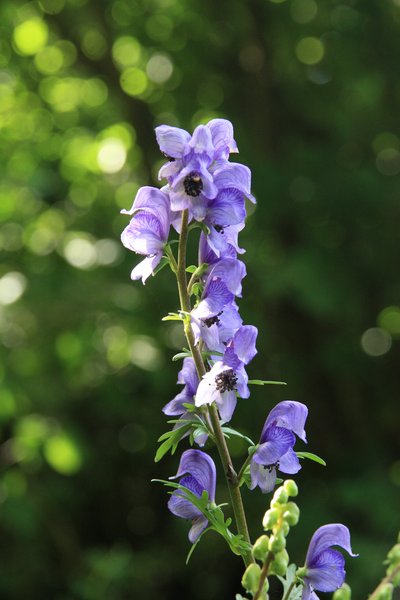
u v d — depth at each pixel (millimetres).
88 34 15305
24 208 15078
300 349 14523
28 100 15867
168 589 14781
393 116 14461
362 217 14055
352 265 13922
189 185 3883
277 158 14492
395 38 14211
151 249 4098
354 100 14570
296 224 14078
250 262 13359
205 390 3934
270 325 14141
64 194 15820
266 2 14539
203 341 4102
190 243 12805
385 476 13180
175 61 15359
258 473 3990
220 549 14688
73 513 15852
